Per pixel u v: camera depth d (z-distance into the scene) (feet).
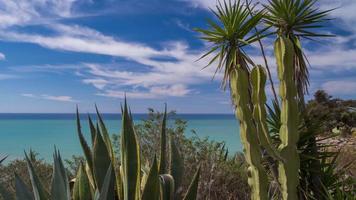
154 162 11.14
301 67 23.79
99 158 11.63
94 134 12.62
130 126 11.37
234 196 21.03
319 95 105.09
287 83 13.20
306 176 22.11
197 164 20.80
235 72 13.08
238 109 13.08
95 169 11.62
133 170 11.30
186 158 21.06
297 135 13.33
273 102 22.35
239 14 24.99
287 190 13.17
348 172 24.13
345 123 94.22
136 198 11.39
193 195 12.37
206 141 22.53
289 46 13.15
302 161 21.85
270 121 22.24
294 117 13.28
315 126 21.86
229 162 22.50
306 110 22.77
